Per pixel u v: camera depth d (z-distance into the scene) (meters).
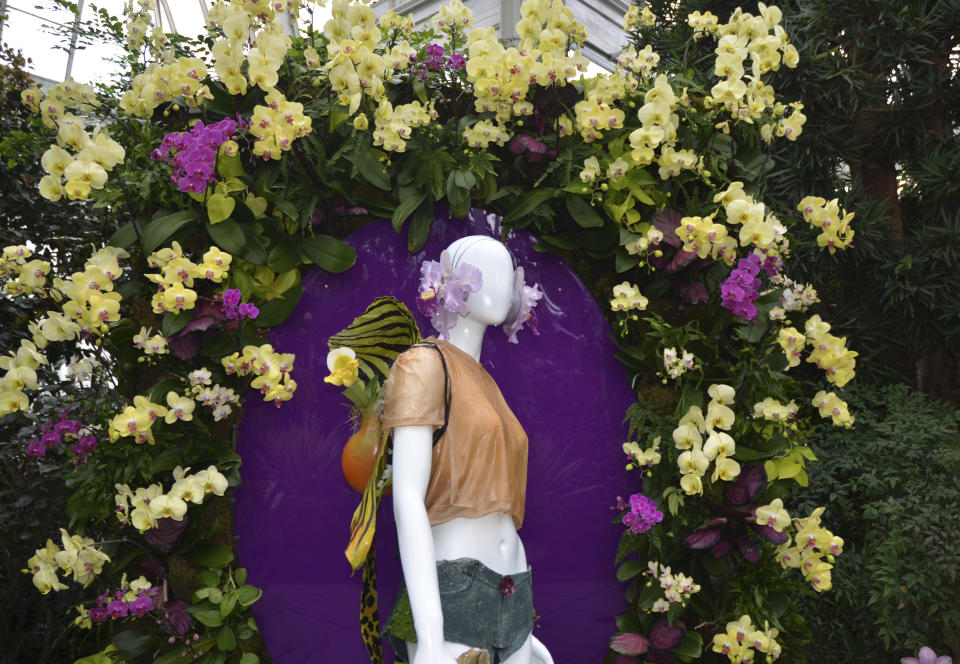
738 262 2.31
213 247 2.05
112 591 2.30
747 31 2.35
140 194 2.09
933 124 3.89
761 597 2.28
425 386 1.81
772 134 2.41
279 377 2.10
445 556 1.81
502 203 2.38
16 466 3.68
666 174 2.29
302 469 2.21
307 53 2.31
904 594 2.99
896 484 3.23
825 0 3.79
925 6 3.69
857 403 3.55
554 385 2.36
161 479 2.12
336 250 2.22
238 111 2.26
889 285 3.63
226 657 2.10
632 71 2.47
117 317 2.04
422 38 2.53
